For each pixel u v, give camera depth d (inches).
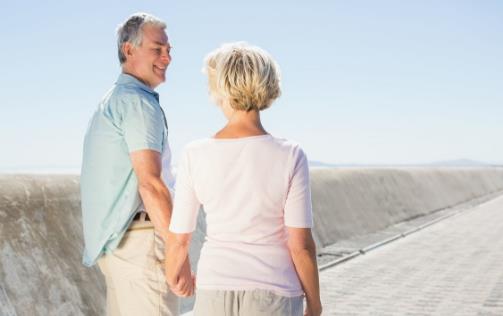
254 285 91.3
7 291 188.2
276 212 94.5
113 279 132.1
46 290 201.8
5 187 216.7
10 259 197.5
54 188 238.1
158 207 122.1
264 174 93.7
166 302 130.5
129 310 130.3
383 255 469.1
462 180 1358.3
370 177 791.7
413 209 864.3
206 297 92.8
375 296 323.3
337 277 377.4
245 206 93.7
